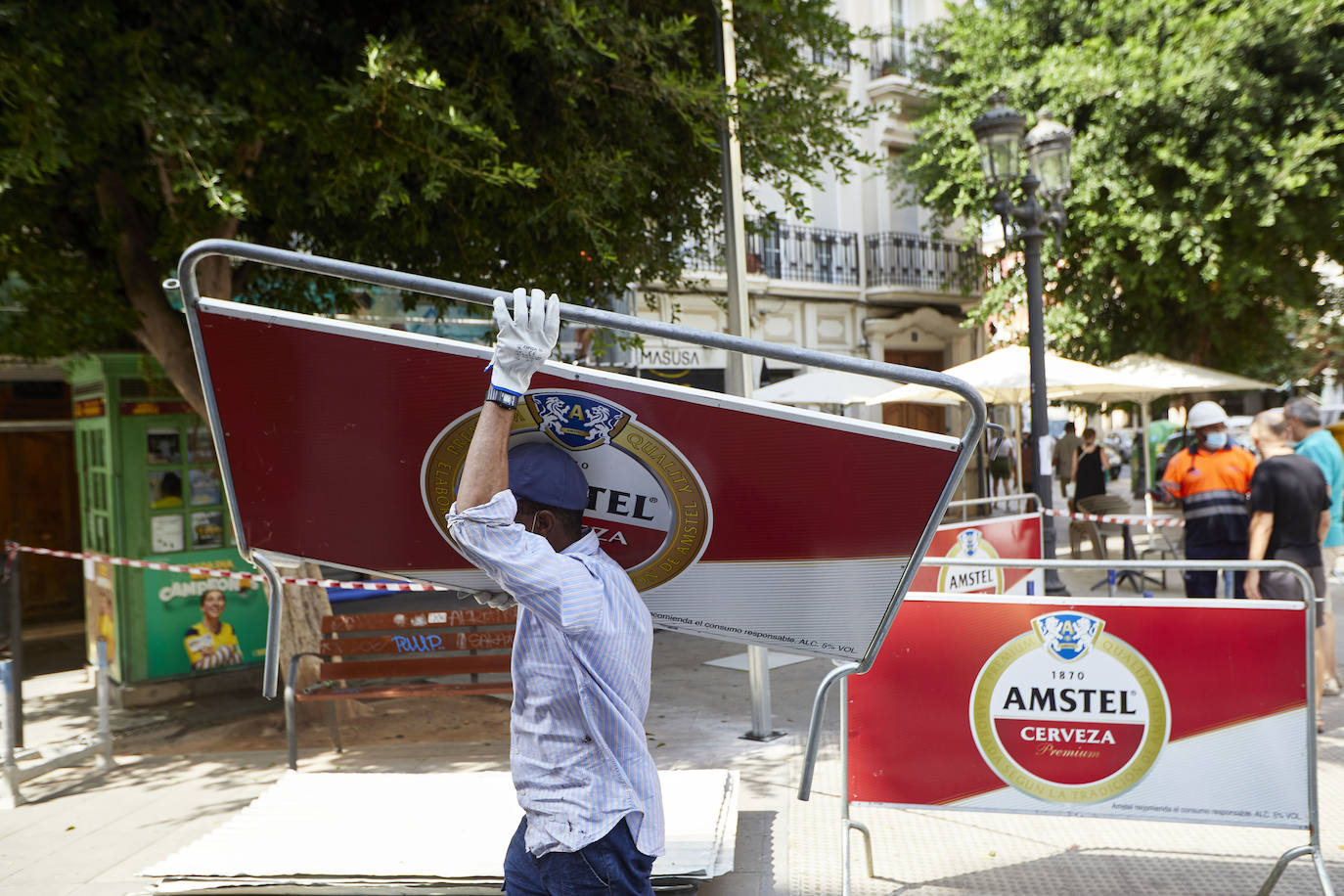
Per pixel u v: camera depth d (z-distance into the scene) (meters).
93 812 4.91
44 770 5.25
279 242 6.33
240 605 7.42
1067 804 3.62
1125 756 3.58
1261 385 11.75
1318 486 5.62
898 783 3.71
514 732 2.13
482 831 3.93
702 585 2.22
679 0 6.88
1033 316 9.21
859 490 2.06
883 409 18.36
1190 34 14.32
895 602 2.12
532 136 6.45
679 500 2.15
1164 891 3.65
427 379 2.08
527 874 2.13
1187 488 6.83
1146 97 13.96
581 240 6.92
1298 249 15.86
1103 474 12.63
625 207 7.12
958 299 20.34
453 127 5.50
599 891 2.00
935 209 18.14
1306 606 3.43
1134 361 12.09
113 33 5.02
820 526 2.11
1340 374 23.36
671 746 5.64
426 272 7.16
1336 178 14.12
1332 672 6.15
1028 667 3.65
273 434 2.19
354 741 6.05
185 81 5.32
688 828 3.89
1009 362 10.84
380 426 2.15
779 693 6.83
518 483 2.10
